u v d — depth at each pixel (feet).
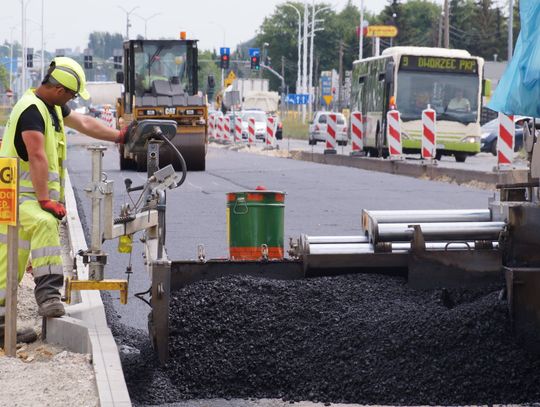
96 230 34.55
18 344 35.42
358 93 180.14
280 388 30.60
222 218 69.67
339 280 35.29
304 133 332.19
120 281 35.17
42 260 35.22
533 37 33.09
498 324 31.01
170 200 83.46
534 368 29.99
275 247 40.34
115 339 35.24
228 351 31.65
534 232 32.81
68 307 38.01
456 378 29.91
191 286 34.65
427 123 124.67
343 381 30.30
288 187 98.32
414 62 157.07
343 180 109.09
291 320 32.86
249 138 217.77
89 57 367.86
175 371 31.12
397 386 29.86
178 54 131.44
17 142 35.68
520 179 40.06
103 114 289.74
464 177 108.27
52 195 36.29
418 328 31.35
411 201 82.99
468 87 157.99
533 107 33.09
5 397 27.32
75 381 28.71
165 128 35.55
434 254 35.01
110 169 132.57
